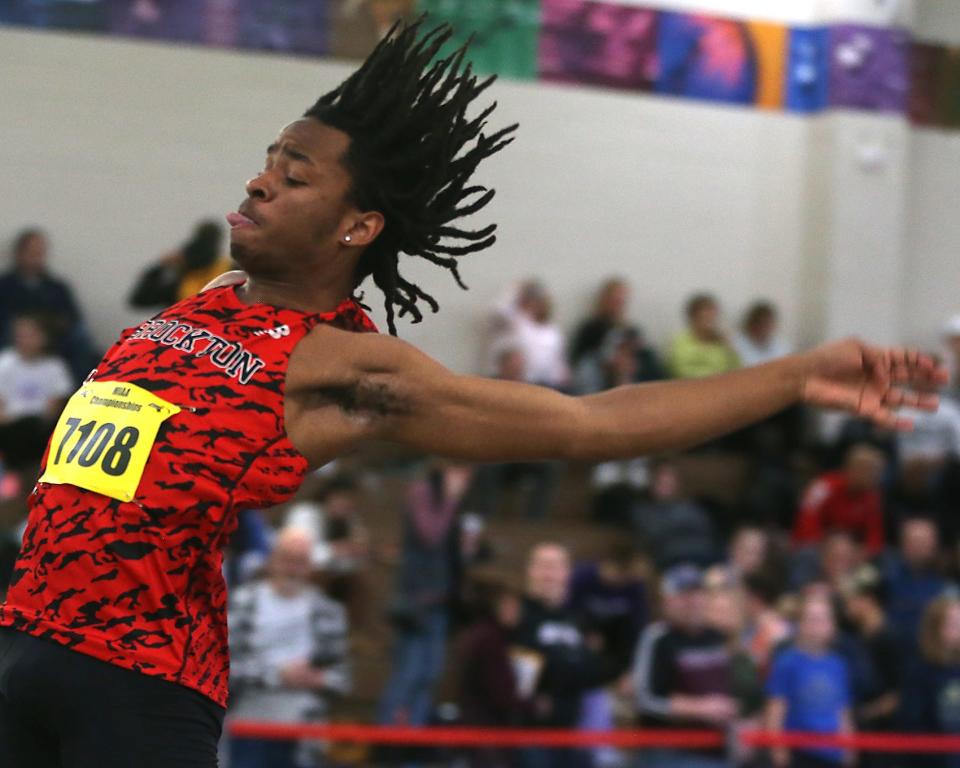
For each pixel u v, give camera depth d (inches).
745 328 879.1
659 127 929.5
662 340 930.7
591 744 485.1
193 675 186.2
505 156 895.7
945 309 995.3
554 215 905.5
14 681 183.0
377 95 200.7
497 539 717.3
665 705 501.7
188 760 185.0
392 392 190.4
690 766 496.4
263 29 840.9
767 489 779.4
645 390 195.9
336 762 515.5
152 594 182.9
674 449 196.1
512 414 191.3
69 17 806.5
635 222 924.6
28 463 600.4
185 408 185.5
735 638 525.7
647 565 658.8
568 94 908.6
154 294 730.2
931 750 530.9
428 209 207.2
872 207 954.7
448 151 205.0
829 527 737.6
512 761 490.3
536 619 513.7
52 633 181.3
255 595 479.5
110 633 182.1
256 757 458.9
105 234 810.8
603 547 733.3
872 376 197.2
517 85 896.9
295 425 189.0
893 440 809.5
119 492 182.1
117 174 813.9
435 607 569.0
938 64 982.4
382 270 210.1
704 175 940.6
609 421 192.9
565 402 193.2
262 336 190.2
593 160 914.1
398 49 202.7
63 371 678.5
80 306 805.2
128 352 192.2
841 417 903.1
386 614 583.2
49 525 184.5
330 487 641.0
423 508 576.1
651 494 708.0
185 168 826.8
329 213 197.5
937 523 762.2
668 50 930.7
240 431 186.1
